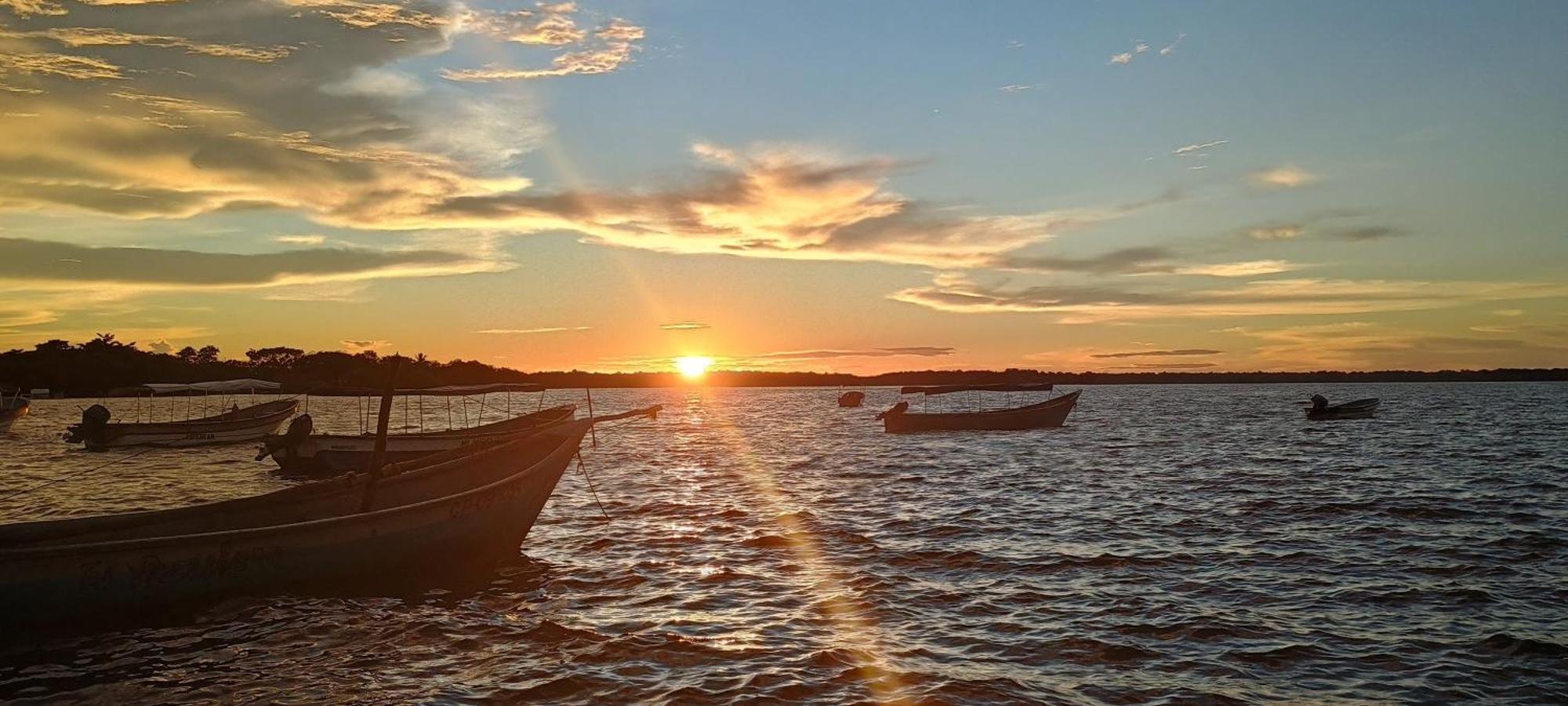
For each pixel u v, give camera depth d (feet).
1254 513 79.97
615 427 272.31
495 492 59.72
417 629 45.16
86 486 108.68
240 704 35.47
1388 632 43.55
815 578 55.98
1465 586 52.24
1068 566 58.59
